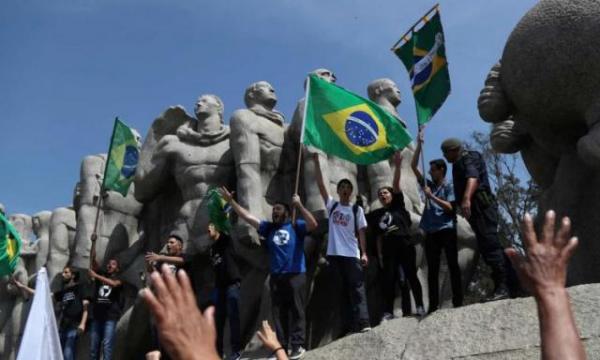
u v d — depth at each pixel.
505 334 6.41
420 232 10.23
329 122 9.09
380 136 9.05
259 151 10.88
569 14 7.47
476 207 8.06
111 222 12.99
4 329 14.94
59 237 14.35
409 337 6.97
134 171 13.04
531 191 19.11
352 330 8.56
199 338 2.17
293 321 8.27
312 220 8.64
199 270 11.06
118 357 11.35
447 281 10.08
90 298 11.80
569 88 7.50
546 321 2.24
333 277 10.06
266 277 10.53
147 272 11.33
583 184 7.84
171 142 12.20
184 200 11.73
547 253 2.33
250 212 10.38
